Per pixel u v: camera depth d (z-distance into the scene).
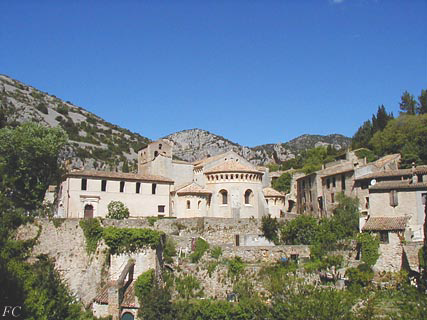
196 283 59.91
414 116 125.06
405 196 67.06
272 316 42.59
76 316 44.22
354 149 134.12
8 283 39.62
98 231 62.19
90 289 58.69
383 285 57.31
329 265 61.59
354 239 67.69
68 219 62.84
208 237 71.12
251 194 87.31
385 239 63.19
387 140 118.44
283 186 127.38
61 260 61.06
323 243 66.75
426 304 38.88
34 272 49.38
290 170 140.50
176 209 85.81
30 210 83.44
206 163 94.81
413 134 113.38
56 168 91.62
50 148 87.56
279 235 73.19
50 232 61.78
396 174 74.75
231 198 85.56
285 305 41.72
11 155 84.44
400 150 108.25
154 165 97.75
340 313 40.09
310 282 59.06
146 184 87.38
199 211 84.50
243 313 51.06
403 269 59.44
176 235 68.44
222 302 52.88
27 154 85.00
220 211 85.62
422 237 64.19
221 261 61.72
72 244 62.03
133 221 67.56
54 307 41.94
